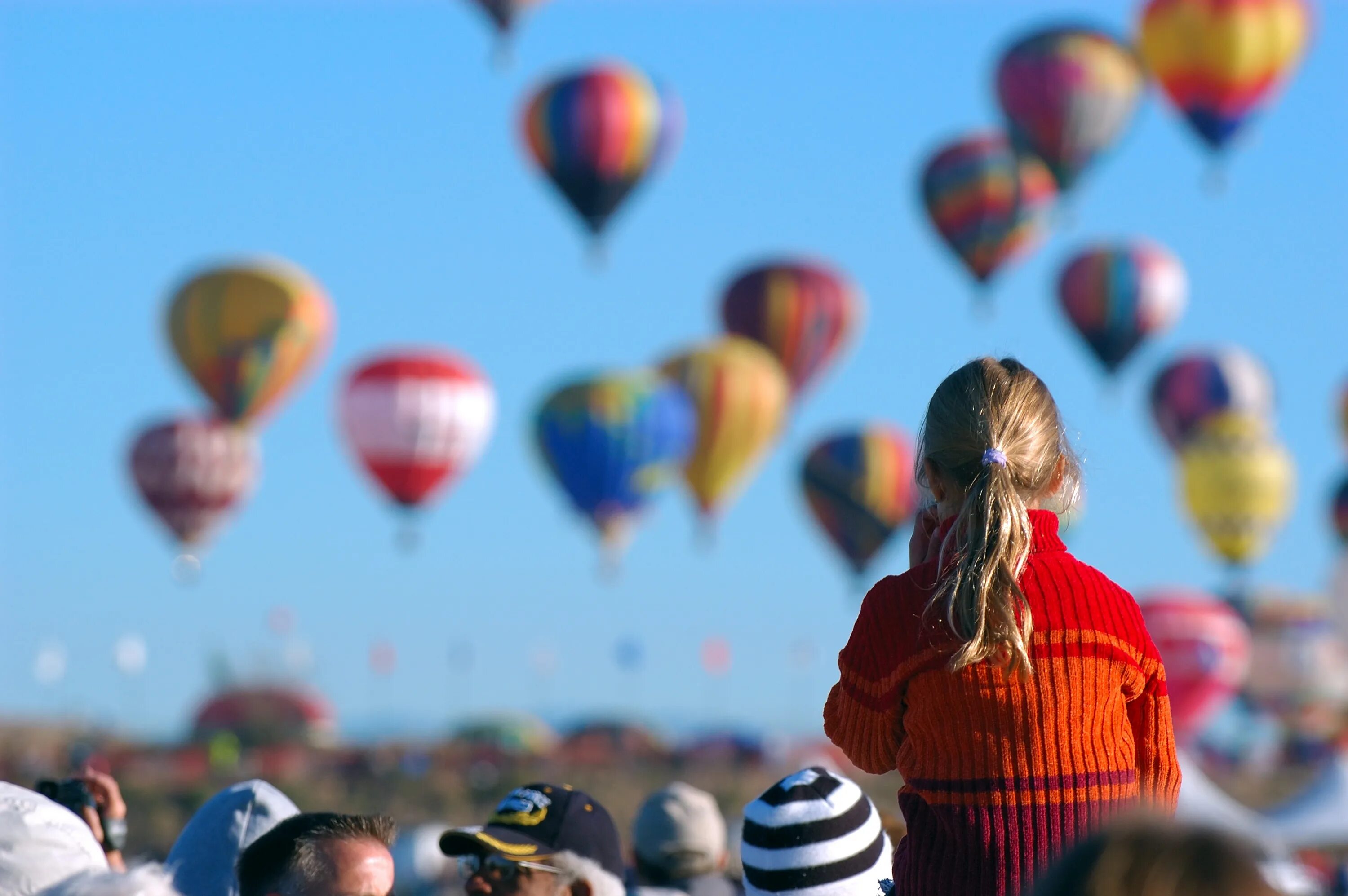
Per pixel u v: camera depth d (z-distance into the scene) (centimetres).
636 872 678
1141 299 5116
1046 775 391
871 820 482
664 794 676
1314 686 7256
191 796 4938
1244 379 6284
